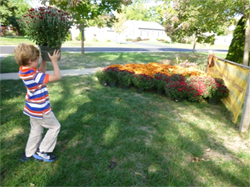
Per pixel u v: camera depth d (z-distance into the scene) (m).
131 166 2.59
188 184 2.34
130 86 6.29
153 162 2.68
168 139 3.27
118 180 2.34
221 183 2.40
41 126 2.48
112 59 12.89
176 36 16.53
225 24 9.34
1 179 2.27
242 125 3.70
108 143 3.07
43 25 2.17
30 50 2.00
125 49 22.78
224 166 2.71
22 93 5.22
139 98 5.30
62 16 2.32
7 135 3.19
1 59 10.75
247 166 2.74
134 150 2.93
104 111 4.20
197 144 3.22
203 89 5.00
